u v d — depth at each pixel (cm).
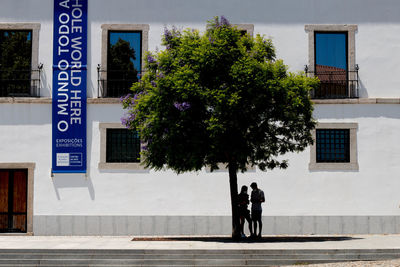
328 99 1894
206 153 1468
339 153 1903
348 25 1941
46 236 1833
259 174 1878
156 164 1527
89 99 1897
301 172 1881
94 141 1892
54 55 1917
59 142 1888
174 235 1853
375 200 1873
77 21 1928
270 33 1938
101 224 1861
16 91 1919
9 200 1886
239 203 1633
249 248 1313
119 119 1895
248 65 1432
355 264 1220
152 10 1936
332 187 1878
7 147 1886
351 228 1861
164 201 1872
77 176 1880
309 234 1856
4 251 1330
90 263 1293
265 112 1478
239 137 1462
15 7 1931
